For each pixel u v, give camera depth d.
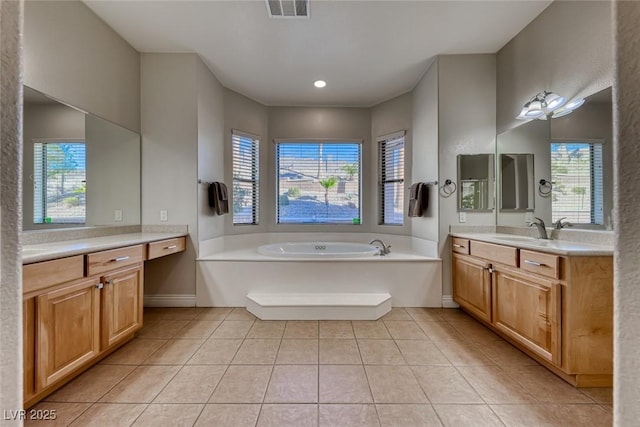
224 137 3.79
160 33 2.74
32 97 2.01
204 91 3.23
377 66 3.29
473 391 1.71
